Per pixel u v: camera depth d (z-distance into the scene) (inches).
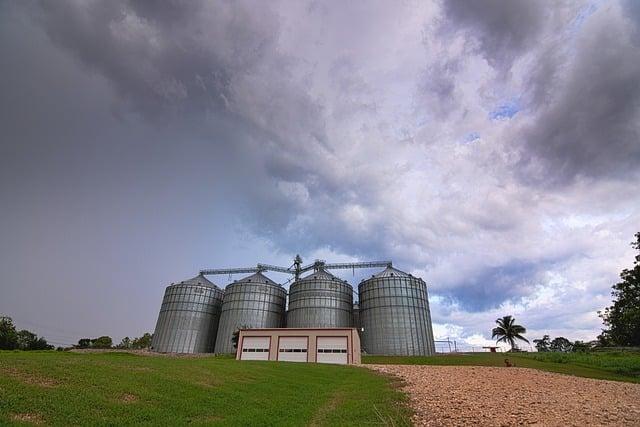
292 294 3735.2
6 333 3233.3
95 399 625.9
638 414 716.0
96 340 5054.1
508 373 1409.9
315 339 2244.1
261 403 759.1
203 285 4042.8
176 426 561.0
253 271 4429.1
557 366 1926.7
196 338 3745.1
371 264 4035.4
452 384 1107.9
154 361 1134.4
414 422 661.9
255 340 2315.5
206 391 791.7
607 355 2395.4
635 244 1692.9
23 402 560.7
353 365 1728.6
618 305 1724.9
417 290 3513.8
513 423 640.4
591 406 788.0
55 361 874.8
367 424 644.7
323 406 798.5
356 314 3846.0
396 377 1278.3
